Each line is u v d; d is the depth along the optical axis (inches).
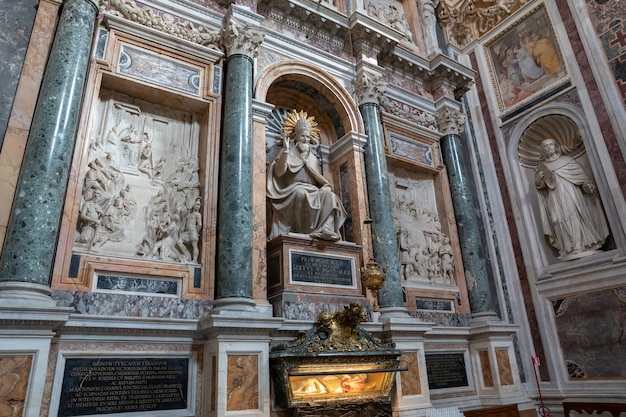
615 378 300.5
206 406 197.0
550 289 344.5
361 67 332.8
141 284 208.7
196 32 268.7
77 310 187.5
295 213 270.2
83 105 220.4
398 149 345.1
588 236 330.6
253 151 261.6
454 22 453.4
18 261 172.6
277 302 239.5
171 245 228.2
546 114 373.1
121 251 215.8
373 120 320.5
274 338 224.4
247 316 202.1
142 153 243.3
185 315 211.6
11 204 187.6
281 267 247.0
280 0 304.8
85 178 216.4
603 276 315.3
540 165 368.8
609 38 342.3
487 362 300.5
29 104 205.6
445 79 387.5
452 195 358.3
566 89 361.1
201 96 259.8
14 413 154.4
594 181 335.6
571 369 324.2
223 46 277.4
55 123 195.9
